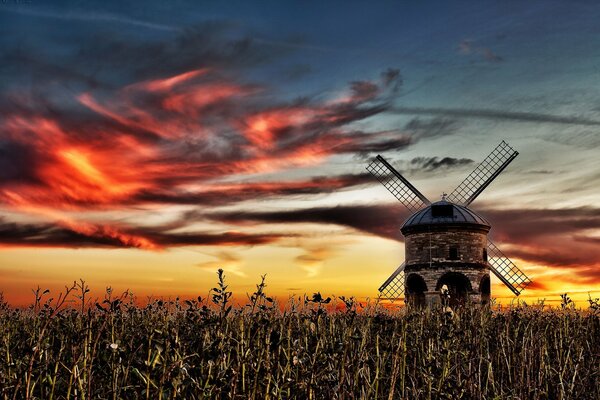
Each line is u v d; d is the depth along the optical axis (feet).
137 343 29.63
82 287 27.81
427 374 30.25
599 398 36.83
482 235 126.72
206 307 29.01
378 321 33.22
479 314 54.24
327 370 27.73
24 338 34.14
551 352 45.52
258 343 27.30
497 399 32.01
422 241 126.21
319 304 30.37
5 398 24.62
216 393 24.50
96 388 27.58
